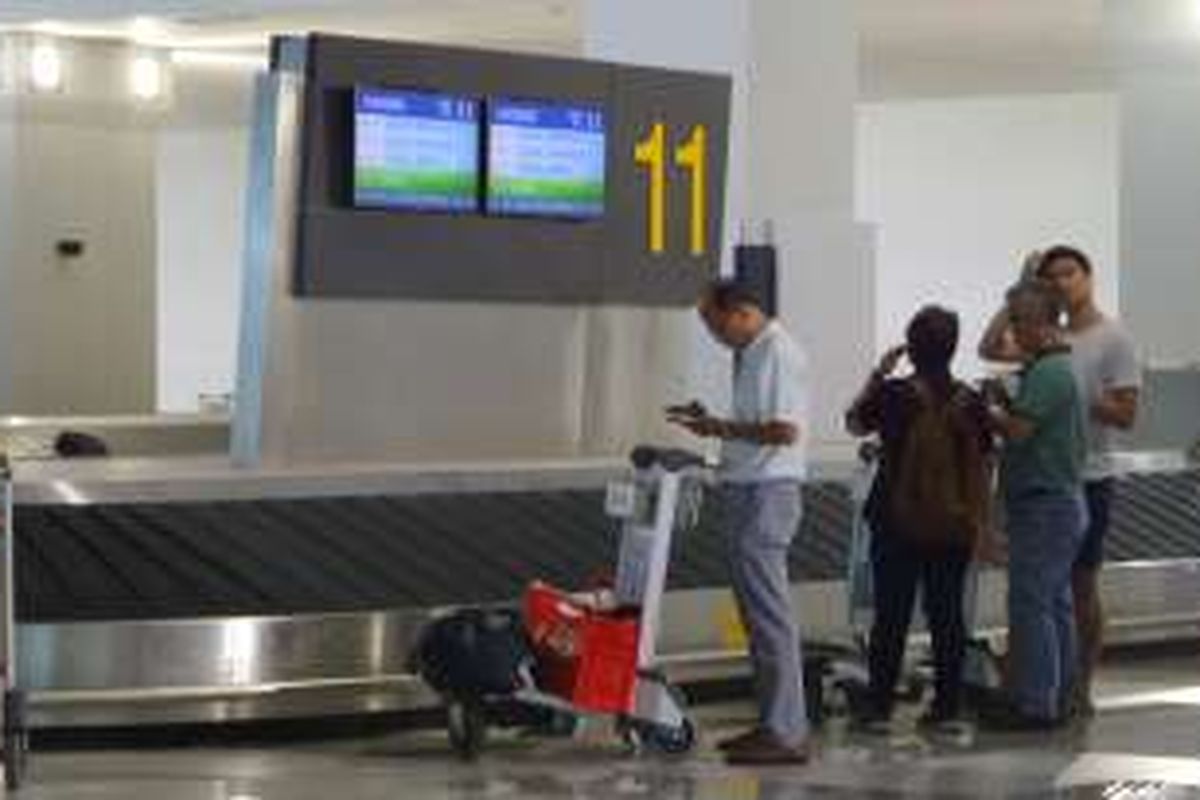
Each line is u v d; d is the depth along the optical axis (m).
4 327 27.44
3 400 27.42
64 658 13.02
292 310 15.69
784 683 12.39
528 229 16.78
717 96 17.95
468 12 24.92
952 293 40.09
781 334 12.27
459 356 16.59
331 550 14.45
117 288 28.14
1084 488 13.60
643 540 12.59
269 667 13.41
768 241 19.58
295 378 15.75
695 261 17.94
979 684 13.99
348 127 15.69
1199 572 18.36
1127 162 25.41
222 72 31.75
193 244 44.56
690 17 19.97
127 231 28.16
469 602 14.39
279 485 14.85
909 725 13.87
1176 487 19.56
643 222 17.52
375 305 16.09
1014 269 39.41
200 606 13.50
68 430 22.70
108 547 13.80
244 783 11.73
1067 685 13.75
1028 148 39.22
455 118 16.19
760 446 12.23
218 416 24.89
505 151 16.50
